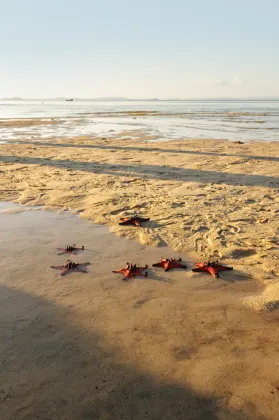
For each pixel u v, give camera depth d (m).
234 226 2.67
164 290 1.82
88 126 12.70
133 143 7.74
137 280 1.92
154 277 1.96
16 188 3.89
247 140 8.16
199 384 1.20
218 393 1.16
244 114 20.72
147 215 2.97
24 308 1.66
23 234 2.59
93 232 2.63
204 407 1.11
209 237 2.48
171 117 18.20
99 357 1.33
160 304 1.69
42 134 9.97
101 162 5.48
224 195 3.53
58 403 1.12
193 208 3.12
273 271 1.98
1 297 1.76
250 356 1.33
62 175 4.54
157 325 1.53
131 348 1.38
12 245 2.39
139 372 1.25
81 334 1.47
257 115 19.50
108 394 1.16
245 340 1.42
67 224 2.80
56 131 10.86
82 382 1.21
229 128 11.38
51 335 1.46
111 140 8.34
